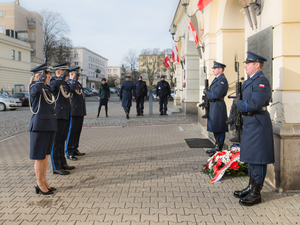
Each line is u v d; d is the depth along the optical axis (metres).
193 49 12.26
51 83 4.52
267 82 3.22
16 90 34.56
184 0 9.10
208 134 7.24
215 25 7.08
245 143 3.34
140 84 12.98
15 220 2.97
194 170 4.62
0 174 4.61
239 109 3.31
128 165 4.98
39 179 3.67
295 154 3.59
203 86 8.00
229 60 6.60
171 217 3.00
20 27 44.16
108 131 8.78
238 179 4.18
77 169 4.81
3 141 7.63
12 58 34.28
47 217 3.04
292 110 3.60
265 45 3.99
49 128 3.68
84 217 3.03
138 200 3.45
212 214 3.06
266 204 3.31
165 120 11.00
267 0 3.98
